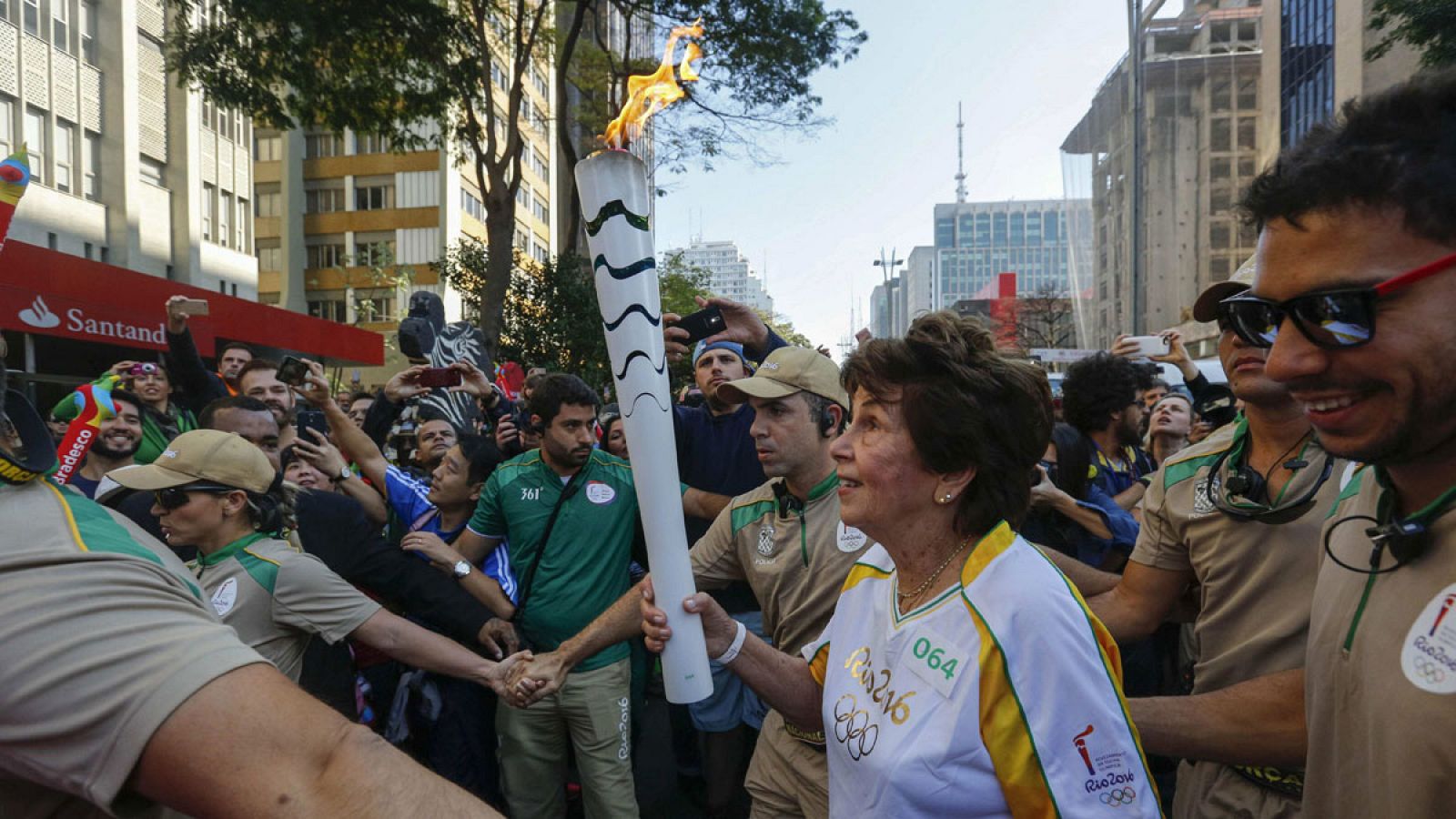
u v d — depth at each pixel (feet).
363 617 8.04
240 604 7.62
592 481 10.52
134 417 12.60
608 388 42.57
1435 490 3.08
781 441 7.43
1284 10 72.33
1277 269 3.01
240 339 39.45
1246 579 5.99
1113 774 3.69
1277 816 5.72
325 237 124.67
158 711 2.23
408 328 18.10
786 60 45.39
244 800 2.22
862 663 4.61
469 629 9.73
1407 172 2.69
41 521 2.56
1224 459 6.33
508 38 52.24
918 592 4.47
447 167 122.11
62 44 69.26
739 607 10.95
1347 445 3.01
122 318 28.78
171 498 7.62
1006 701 3.76
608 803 10.03
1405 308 2.75
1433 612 2.97
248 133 95.50
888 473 4.40
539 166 138.82
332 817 2.22
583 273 43.98
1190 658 9.37
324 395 12.22
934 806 3.87
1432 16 38.83
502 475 10.73
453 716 10.09
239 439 8.05
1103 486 12.69
